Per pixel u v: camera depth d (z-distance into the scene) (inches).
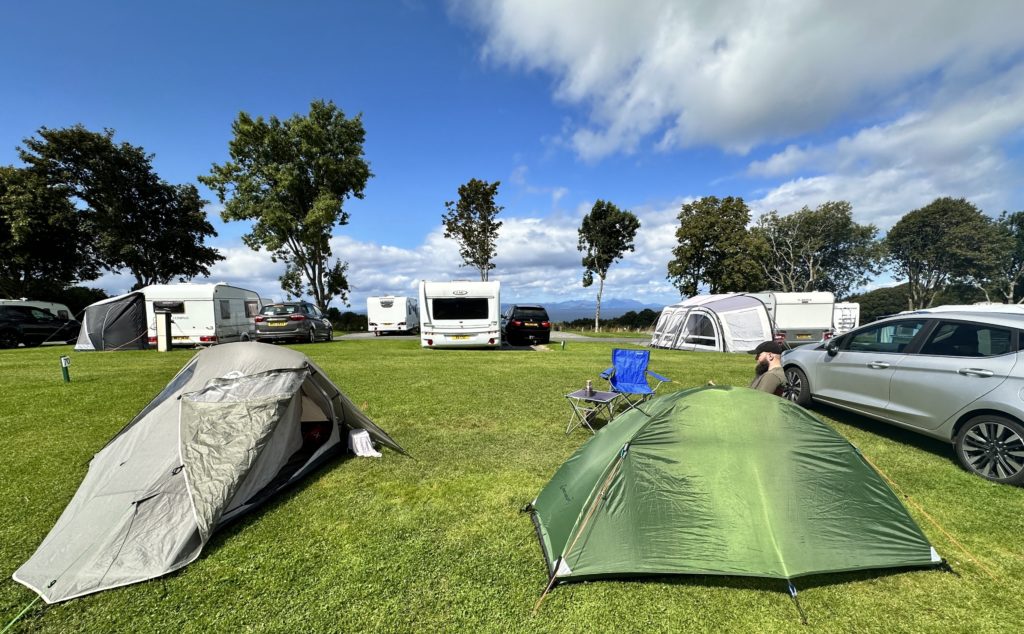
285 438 167.0
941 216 1697.8
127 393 314.2
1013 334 171.5
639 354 274.7
